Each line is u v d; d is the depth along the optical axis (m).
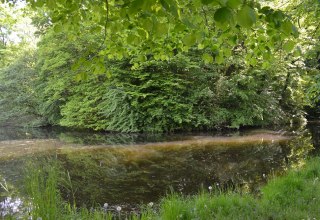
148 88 15.25
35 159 8.98
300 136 12.73
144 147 10.91
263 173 7.09
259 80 15.91
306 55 7.54
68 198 5.69
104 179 6.95
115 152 10.06
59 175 7.21
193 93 15.19
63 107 17.95
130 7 1.44
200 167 7.98
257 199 4.50
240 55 13.73
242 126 16.09
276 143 11.18
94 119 16.17
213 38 2.97
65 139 13.31
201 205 4.07
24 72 19.34
